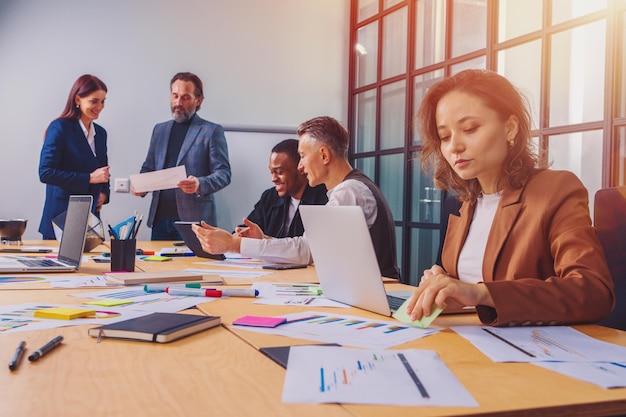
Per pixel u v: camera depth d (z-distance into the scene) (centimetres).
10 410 58
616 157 251
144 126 421
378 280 108
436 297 97
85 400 61
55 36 406
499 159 120
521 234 118
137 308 113
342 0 460
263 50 444
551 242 114
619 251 126
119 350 81
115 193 416
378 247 203
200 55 431
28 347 82
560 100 278
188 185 339
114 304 117
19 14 400
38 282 155
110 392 63
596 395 64
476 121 117
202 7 431
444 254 145
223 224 436
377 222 203
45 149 350
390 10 416
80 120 372
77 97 364
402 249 397
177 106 384
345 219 113
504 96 118
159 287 138
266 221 317
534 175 122
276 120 448
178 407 59
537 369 73
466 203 141
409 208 391
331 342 86
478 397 63
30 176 406
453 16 355
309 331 93
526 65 298
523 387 66
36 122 405
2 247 266
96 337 88
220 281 155
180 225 239
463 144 119
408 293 138
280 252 198
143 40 420
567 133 273
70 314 102
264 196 324
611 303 102
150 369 72
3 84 400
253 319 100
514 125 119
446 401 60
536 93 291
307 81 454
